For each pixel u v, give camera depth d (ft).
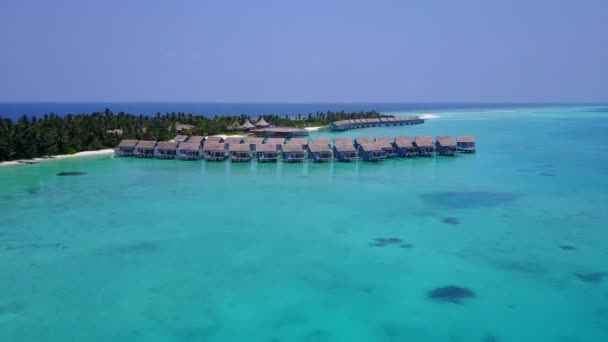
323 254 99.09
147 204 137.80
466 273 89.86
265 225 118.42
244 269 91.20
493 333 69.26
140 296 79.61
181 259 95.71
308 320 72.74
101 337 67.15
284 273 89.51
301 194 151.74
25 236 108.27
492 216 126.62
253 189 159.22
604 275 88.69
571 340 67.56
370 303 78.13
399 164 211.41
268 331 69.56
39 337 66.85
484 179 176.14
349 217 125.70
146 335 67.87
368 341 67.41
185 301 78.07
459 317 73.77
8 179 171.94
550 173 187.32
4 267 90.63
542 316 73.97
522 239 108.27
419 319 73.20
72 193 150.82
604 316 73.87
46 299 77.97
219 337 67.82
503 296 80.59
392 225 118.83
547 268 92.07
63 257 96.02
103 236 108.99
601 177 178.81
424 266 93.04
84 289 81.76
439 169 198.18
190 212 129.39
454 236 110.42
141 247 102.22
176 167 202.39
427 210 132.46
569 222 120.67
